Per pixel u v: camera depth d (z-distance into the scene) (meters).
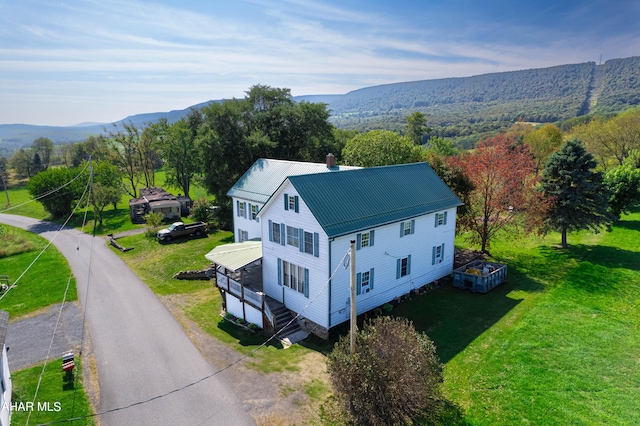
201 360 19.39
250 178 36.09
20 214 65.31
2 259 39.19
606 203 33.03
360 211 22.52
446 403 15.55
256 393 16.56
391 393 14.02
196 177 66.12
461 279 26.94
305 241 21.75
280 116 49.72
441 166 33.81
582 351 18.78
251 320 23.33
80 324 23.73
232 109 44.97
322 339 21.30
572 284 26.86
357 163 45.28
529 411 14.97
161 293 28.50
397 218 23.61
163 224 50.22
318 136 53.78
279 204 23.06
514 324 21.69
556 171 33.94
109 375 18.31
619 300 24.14
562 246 35.41
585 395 15.75
